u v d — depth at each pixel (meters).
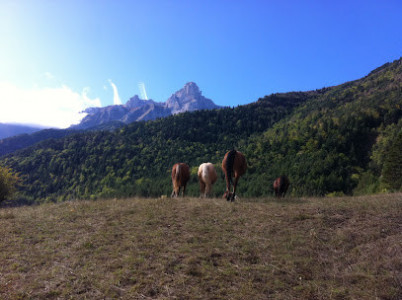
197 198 8.97
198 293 3.29
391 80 162.50
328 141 93.38
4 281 3.59
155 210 7.01
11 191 13.30
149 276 3.69
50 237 5.36
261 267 3.94
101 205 7.96
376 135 97.31
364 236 4.86
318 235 5.06
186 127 180.75
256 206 7.29
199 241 4.96
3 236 5.40
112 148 144.50
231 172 8.32
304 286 3.42
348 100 164.00
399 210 6.06
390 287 3.25
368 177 68.00
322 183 67.19
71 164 129.25
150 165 125.56
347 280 3.53
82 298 3.20
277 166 86.75
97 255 4.39
